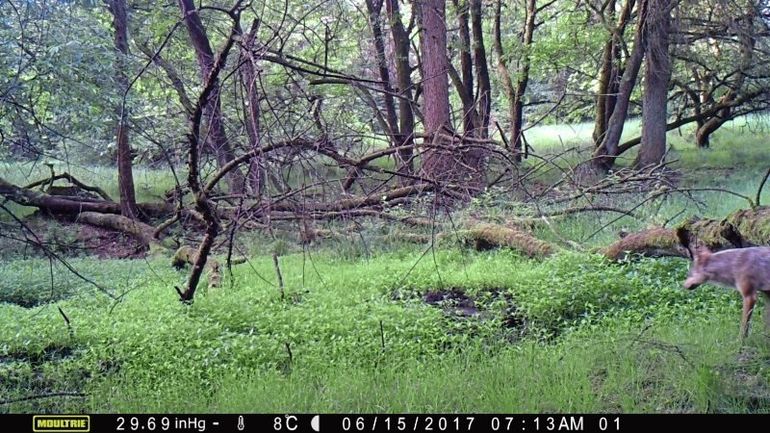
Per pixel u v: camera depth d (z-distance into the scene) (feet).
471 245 40.96
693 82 79.00
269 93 36.68
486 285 32.37
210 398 21.16
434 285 32.71
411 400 19.72
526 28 81.41
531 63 76.48
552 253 36.11
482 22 90.02
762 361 20.52
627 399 18.99
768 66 70.74
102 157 73.97
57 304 32.60
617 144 71.10
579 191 47.57
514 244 38.29
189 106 38.88
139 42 66.18
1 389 22.76
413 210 46.39
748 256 21.66
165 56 62.08
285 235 45.14
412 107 69.92
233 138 33.42
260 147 26.43
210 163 36.40
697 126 87.56
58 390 22.57
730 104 77.30
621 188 49.19
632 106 94.43
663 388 19.70
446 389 20.43
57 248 48.88
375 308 28.60
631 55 69.56
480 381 20.93
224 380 22.11
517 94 79.51
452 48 77.10
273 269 38.27
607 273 30.04
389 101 71.26
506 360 22.45
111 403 21.02
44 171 72.64
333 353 23.79
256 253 43.80
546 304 27.99
